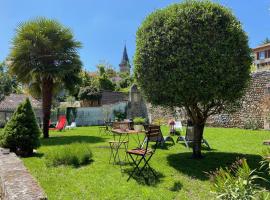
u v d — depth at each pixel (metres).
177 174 7.32
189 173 7.39
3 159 7.21
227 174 4.22
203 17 7.85
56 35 17.67
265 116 16.44
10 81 36.25
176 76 7.75
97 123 30.38
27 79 17.92
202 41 7.72
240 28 8.23
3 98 34.59
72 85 18.89
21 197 4.21
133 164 8.30
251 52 8.48
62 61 18.05
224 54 7.72
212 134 14.84
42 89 17.67
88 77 43.81
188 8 8.03
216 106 9.11
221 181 4.19
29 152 10.24
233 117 18.34
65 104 37.97
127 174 7.29
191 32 7.79
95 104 35.75
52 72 17.09
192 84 7.72
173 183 6.57
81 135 17.55
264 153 4.90
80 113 29.80
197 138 9.20
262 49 40.78
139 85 8.94
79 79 19.05
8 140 9.94
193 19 7.91
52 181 6.73
